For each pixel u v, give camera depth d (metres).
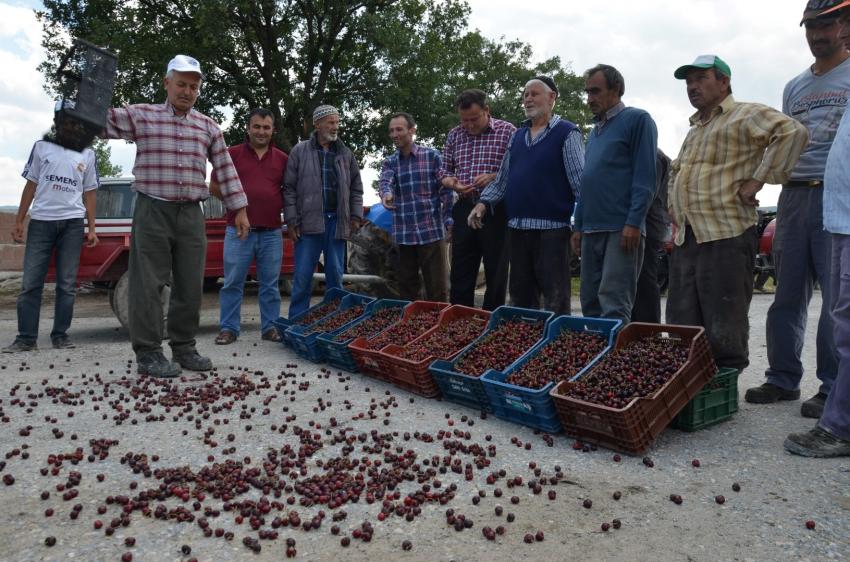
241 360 6.96
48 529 3.02
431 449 4.14
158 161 5.82
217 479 3.60
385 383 5.98
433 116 27.50
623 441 3.94
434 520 3.13
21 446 4.14
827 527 2.96
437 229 7.47
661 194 6.39
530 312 5.55
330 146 8.09
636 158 5.18
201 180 6.12
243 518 3.16
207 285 14.48
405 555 2.79
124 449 4.12
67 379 5.95
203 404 5.05
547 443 4.25
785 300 5.08
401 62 25.91
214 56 24.00
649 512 3.17
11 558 2.75
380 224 10.15
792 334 5.11
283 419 4.80
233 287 8.02
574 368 4.60
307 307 8.33
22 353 7.18
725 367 4.91
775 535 2.90
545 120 6.14
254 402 5.26
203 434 4.43
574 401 4.10
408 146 7.37
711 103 5.01
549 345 5.07
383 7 25.75
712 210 4.90
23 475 3.66
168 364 6.10
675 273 5.25
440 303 6.54
